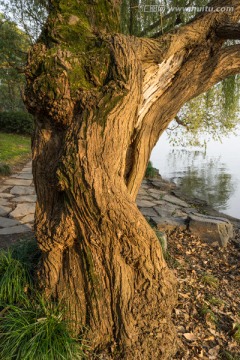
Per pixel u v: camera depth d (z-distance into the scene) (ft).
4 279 8.41
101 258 7.07
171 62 8.10
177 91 8.30
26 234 15.03
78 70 6.41
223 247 15.97
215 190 32.89
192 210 23.34
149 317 7.52
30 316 7.38
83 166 6.26
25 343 6.71
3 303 8.13
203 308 9.89
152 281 7.49
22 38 42.86
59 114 6.57
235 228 20.25
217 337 8.94
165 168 47.75
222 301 10.74
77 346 7.05
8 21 38.81
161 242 13.15
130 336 7.21
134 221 6.80
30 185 25.02
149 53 7.34
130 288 7.33
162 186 31.30
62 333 7.07
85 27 6.92
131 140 8.04
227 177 40.86
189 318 9.39
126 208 6.70
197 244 15.70
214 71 8.54
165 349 7.62
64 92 6.33
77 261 7.31
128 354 7.16
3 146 39.52
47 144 7.14
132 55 6.52
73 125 6.46
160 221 17.16
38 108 6.77
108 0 7.19
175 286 8.14
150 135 8.13
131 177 8.18
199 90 8.68
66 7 6.92
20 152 39.04
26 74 6.65
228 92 14.07
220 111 27.55
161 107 8.23
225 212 25.08
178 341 8.21
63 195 6.91
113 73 6.38
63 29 6.74
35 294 7.92
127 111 6.56
